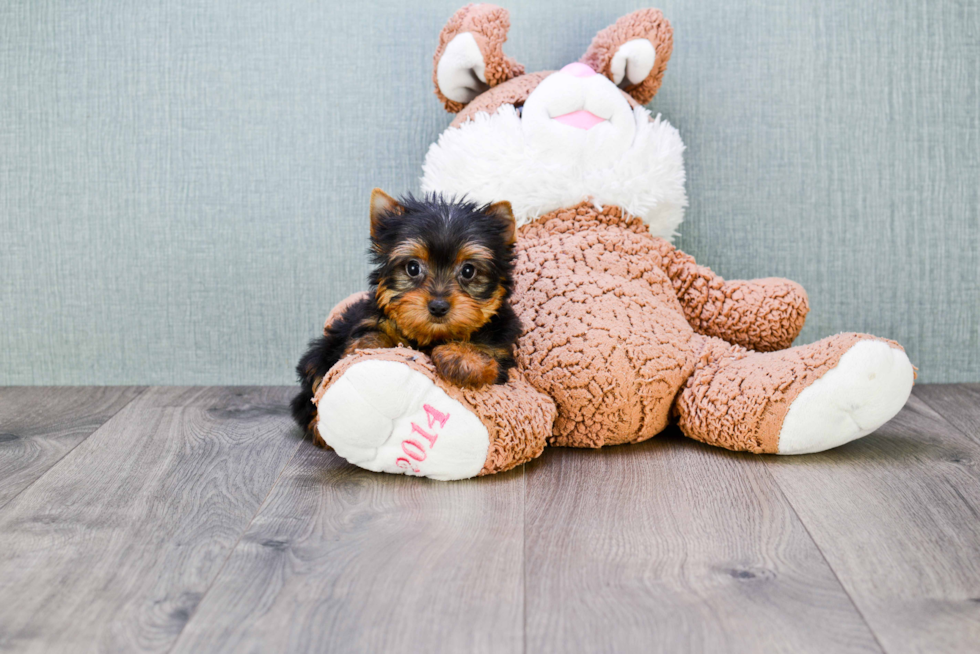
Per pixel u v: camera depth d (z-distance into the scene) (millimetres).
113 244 2602
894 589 1234
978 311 2621
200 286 2615
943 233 2594
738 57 2531
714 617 1153
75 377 2646
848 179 2574
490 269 1718
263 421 2215
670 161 2164
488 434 1660
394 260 1706
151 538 1423
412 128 2566
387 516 1522
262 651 1066
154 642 1085
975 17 2518
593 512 1544
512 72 2291
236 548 1379
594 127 2117
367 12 2531
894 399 1789
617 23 2254
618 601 1197
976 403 2369
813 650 1071
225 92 2545
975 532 1442
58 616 1151
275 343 2633
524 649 1073
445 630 1118
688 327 2090
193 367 2637
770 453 1896
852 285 2609
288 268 2607
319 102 2557
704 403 1905
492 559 1335
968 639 1095
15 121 2562
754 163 2570
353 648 1075
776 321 2131
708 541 1407
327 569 1298
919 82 2543
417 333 1682
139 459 1872
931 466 1802
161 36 2525
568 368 1881
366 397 1601
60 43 2531
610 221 2127
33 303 2629
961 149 2570
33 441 2020
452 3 2531
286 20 2527
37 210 2594
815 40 2525
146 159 2570
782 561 1328
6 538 1421
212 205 2584
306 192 2582
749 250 2596
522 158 2084
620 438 1942
